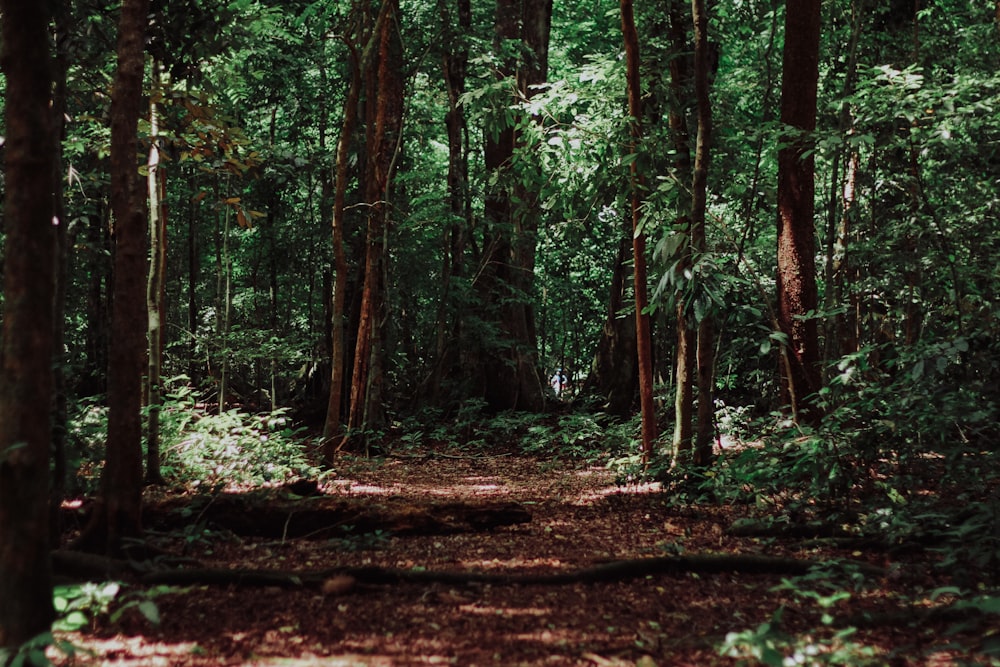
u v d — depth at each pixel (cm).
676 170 1055
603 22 2245
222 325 2084
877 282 1234
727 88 1470
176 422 1108
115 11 825
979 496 715
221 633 444
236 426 1120
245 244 2206
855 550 642
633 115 1042
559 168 1120
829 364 798
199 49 838
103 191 1420
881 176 1245
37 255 370
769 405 1410
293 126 2034
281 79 1886
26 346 367
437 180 1961
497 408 1850
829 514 711
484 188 1772
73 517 664
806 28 978
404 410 1956
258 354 1673
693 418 1360
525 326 1916
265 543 690
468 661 405
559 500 960
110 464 589
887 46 1409
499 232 1850
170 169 1648
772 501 789
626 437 1387
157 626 452
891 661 392
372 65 1422
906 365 768
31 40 371
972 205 1132
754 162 1339
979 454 686
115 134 612
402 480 1174
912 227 1095
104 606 443
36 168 371
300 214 2075
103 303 1972
